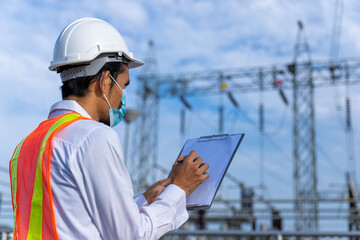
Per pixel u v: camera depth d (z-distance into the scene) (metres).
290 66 28.89
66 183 1.46
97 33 1.72
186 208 1.76
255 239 4.53
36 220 1.48
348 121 28.28
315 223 25.05
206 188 1.76
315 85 28.81
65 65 1.70
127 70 1.80
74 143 1.49
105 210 1.44
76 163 1.47
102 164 1.46
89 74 1.68
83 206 1.46
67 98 1.70
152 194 1.72
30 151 1.58
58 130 1.54
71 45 1.70
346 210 21.33
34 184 1.51
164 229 1.57
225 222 22.48
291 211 25.84
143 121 32.47
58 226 1.45
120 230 1.44
